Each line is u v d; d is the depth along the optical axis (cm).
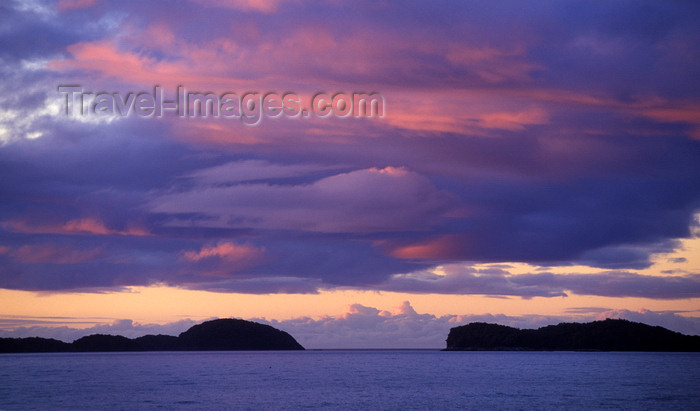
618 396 10381
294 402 9775
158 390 11938
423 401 9812
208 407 9194
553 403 9444
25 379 15175
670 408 8812
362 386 12744
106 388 12412
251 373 18062
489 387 12262
